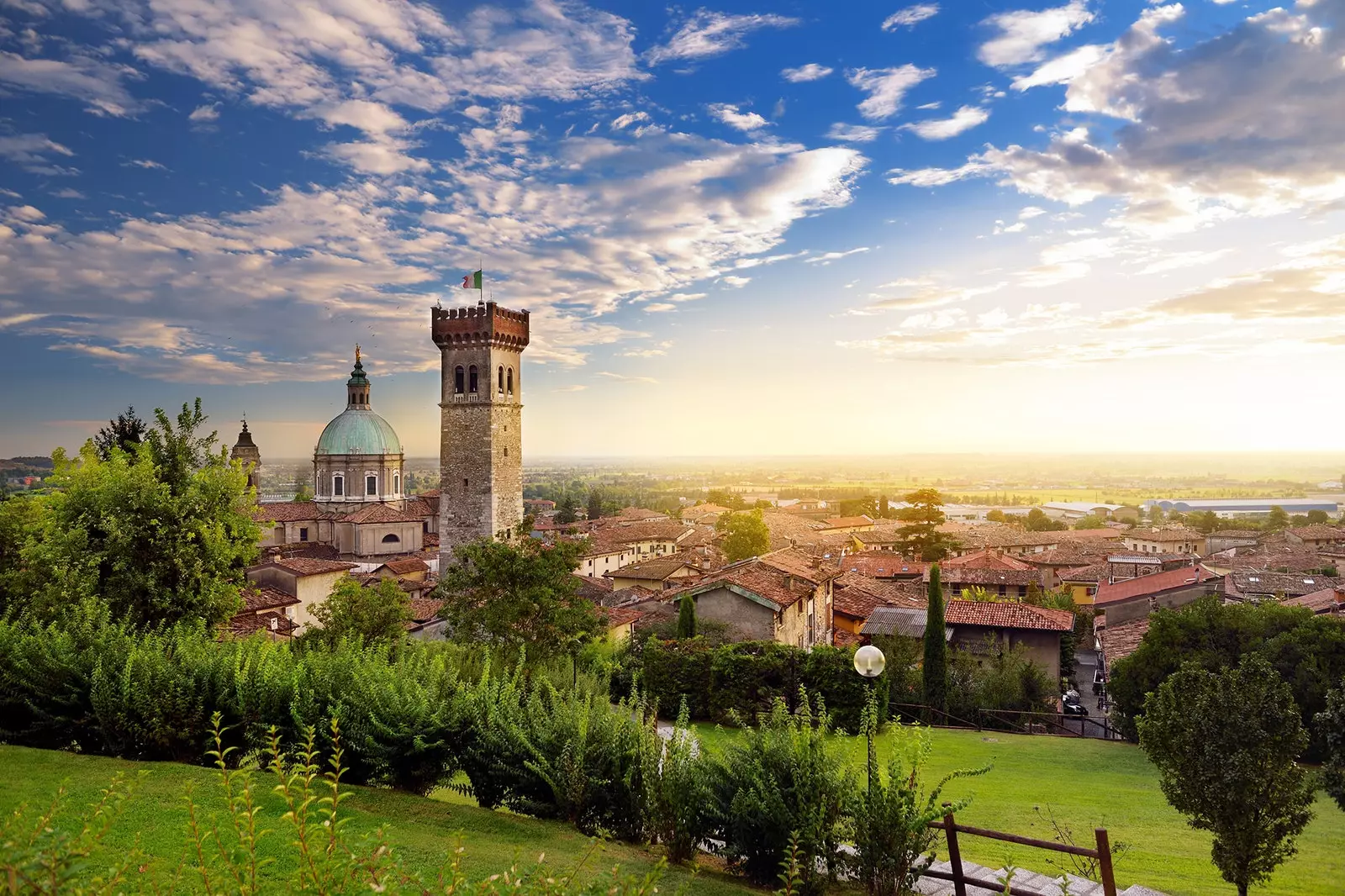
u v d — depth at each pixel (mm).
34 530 35594
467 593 38438
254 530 32531
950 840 13883
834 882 14953
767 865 15016
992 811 25297
